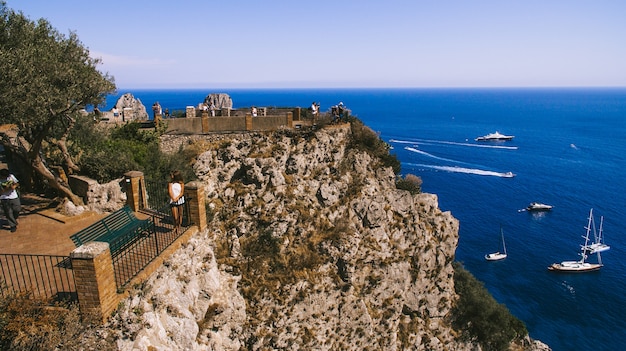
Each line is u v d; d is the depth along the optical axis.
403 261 33.28
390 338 31.14
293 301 28.36
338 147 36.62
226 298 21.48
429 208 37.19
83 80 22.34
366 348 29.73
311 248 31.19
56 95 20.50
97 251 11.77
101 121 34.44
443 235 36.44
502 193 90.38
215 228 30.25
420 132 183.25
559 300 51.03
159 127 33.66
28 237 17.55
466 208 81.12
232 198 32.53
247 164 32.91
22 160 23.38
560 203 83.81
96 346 11.70
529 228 71.62
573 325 46.56
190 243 18.22
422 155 130.75
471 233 69.75
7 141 22.28
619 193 89.81
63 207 20.58
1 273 13.95
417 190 41.16
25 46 21.25
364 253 32.16
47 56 21.27
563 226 72.38
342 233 31.89
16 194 18.06
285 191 32.88
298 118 40.56
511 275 56.69
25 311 11.34
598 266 57.81
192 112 38.34
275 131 36.06
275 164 33.31
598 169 111.62
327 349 28.28
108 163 23.48
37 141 20.25
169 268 16.06
